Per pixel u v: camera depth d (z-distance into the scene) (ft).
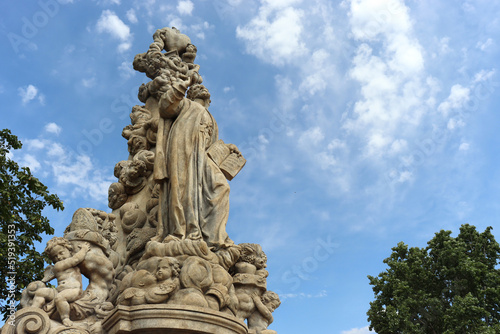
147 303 18.39
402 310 57.77
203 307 18.39
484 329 53.16
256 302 22.03
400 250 65.92
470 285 59.57
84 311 19.42
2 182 41.11
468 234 64.90
